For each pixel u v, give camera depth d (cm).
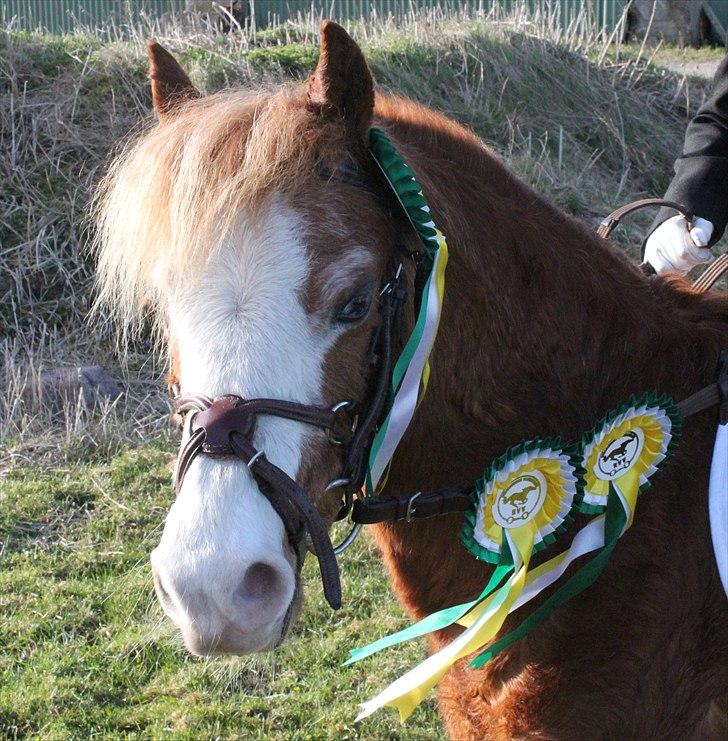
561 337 182
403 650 332
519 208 186
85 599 349
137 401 488
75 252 552
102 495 412
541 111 748
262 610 142
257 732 293
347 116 161
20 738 291
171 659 323
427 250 161
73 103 616
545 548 182
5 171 584
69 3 1133
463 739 194
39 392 473
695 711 185
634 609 178
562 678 180
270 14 1132
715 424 187
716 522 175
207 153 151
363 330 156
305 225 150
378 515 171
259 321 146
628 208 227
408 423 162
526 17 858
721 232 229
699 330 194
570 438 183
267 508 143
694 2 1251
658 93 841
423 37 779
